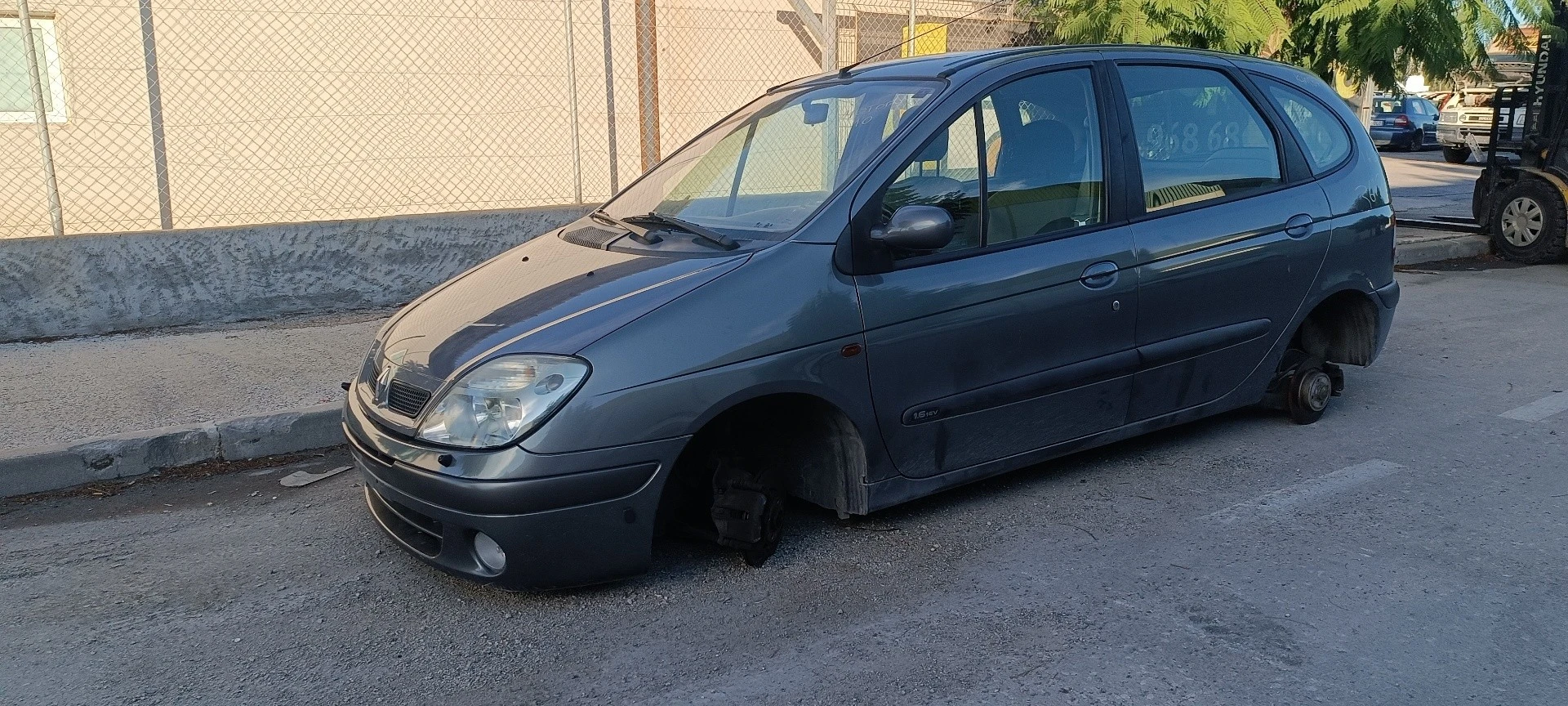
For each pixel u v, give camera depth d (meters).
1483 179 12.23
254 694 3.15
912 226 3.75
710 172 4.62
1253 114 5.01
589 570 3.50
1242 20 9.40
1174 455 5.04
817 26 9.41
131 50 8.62
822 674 3.19
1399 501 4.44
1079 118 4.44
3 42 8.29
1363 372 6.54
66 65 8.42
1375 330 5.38
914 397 3.95
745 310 3.60
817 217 3.84
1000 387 4.14
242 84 8.95
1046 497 4.54
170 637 3.49
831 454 4.00
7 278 6.74
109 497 4.79
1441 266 11.25
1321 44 10.43
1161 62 4.77
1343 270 5.17
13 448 4.86
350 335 7.00
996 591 3.70
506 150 9.78
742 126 4.83
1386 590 3.65
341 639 3.46
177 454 5.09
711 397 3.51
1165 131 4.68
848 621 3.51
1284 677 3.12
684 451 3.81
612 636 3.44
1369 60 9.92
